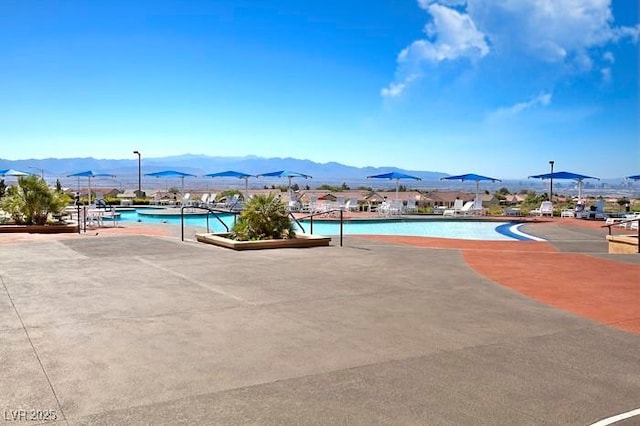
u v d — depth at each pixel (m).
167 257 10.62
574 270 9.69
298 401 3.88
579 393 4.11
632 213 24.77
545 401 3.95
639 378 4.43
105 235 14.99
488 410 3.79
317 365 4.61
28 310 6.27
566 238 17.30
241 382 4.21
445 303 6.99
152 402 3.81
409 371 4.50
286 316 6.20
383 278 8.69
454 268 9.77
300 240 12.71
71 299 6.86
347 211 29.53
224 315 6.20
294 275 8.84
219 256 10.88
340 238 14.29
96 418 3.55
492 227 23.95
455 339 5.41
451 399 3.96
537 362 4.78
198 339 5.28
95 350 4.89
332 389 4.11
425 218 26.20
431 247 13.22
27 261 9.91
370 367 4.59
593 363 4.77
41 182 17.53
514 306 6.89
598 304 7.05
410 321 6.07
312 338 5.38
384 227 24.05
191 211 29.05
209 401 3.85
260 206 13.10
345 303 6.89
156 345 5.07
